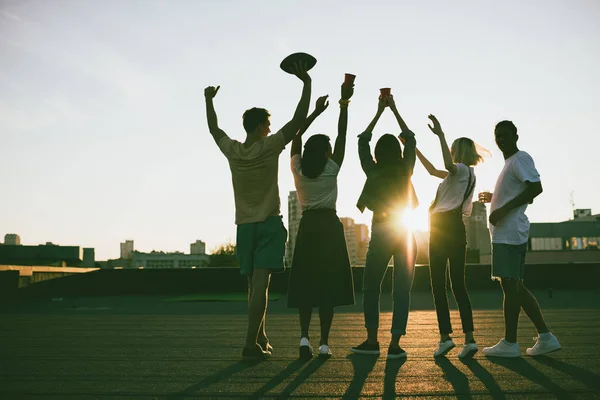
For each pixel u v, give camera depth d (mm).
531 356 3695
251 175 3656
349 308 8508
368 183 3961
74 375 3105
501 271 3662
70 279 13359
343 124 4113
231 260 58875
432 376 3049
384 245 3838
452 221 3846
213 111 4004
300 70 3668
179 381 2941
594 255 41906
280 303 9836
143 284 13750
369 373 3143
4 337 4770
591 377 2982
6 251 52094
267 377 3041
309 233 3842
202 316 6977
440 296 3809
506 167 3781
